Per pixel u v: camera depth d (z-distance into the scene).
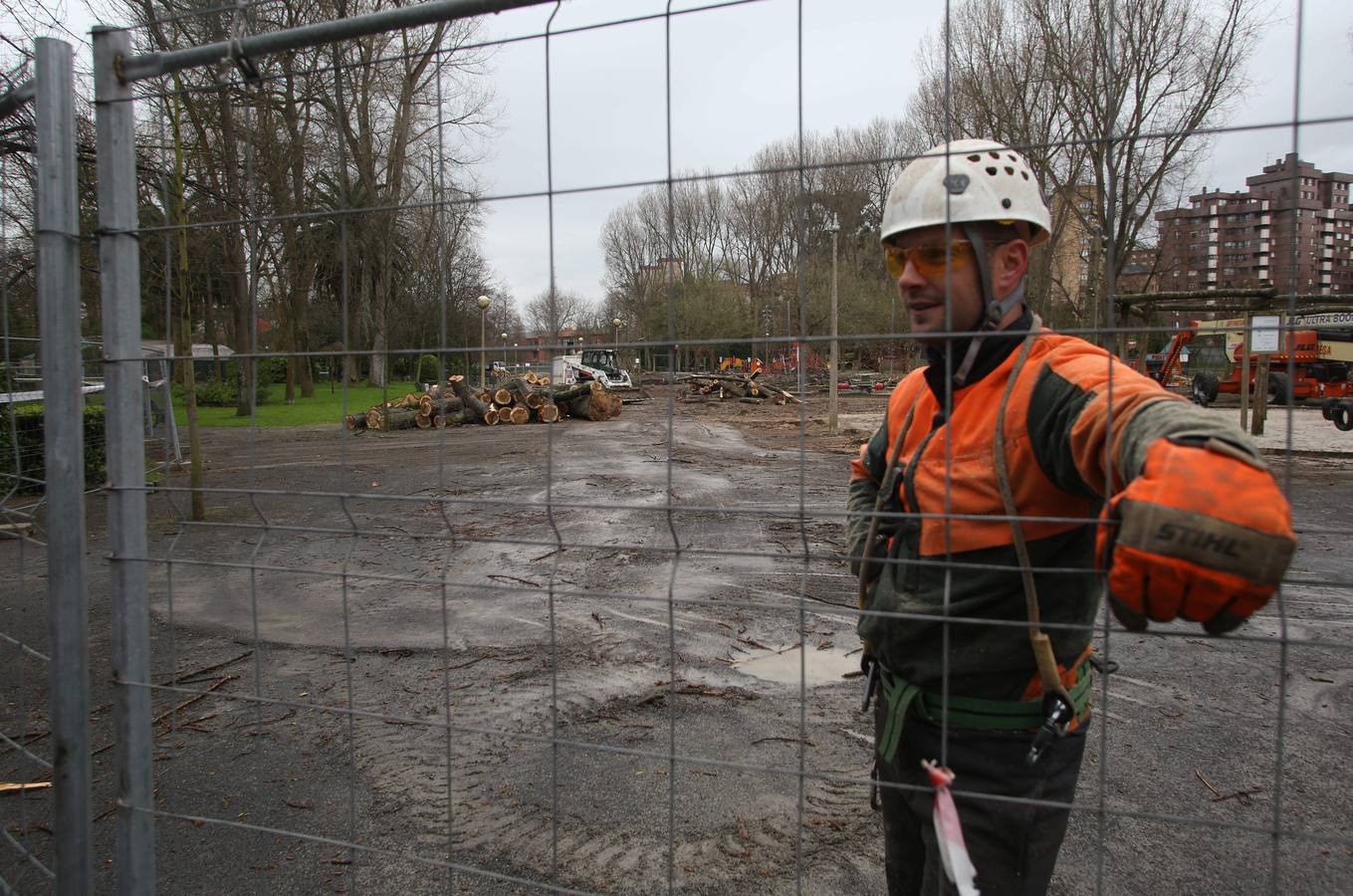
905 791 1.47
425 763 3.06
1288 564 0.84
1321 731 3.28
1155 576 0.87
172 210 6.93
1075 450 1.13
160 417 10.98
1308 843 2.54
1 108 1.78
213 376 22.47
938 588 1.35
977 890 1.28
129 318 1.55
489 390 19.16
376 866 2.45
